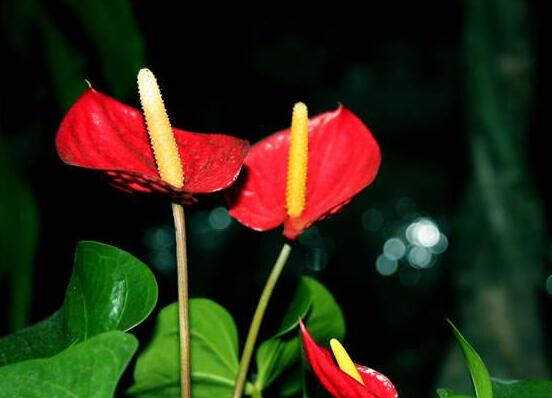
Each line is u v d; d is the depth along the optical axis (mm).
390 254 3783
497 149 1772
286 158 906
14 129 1729
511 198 1760
